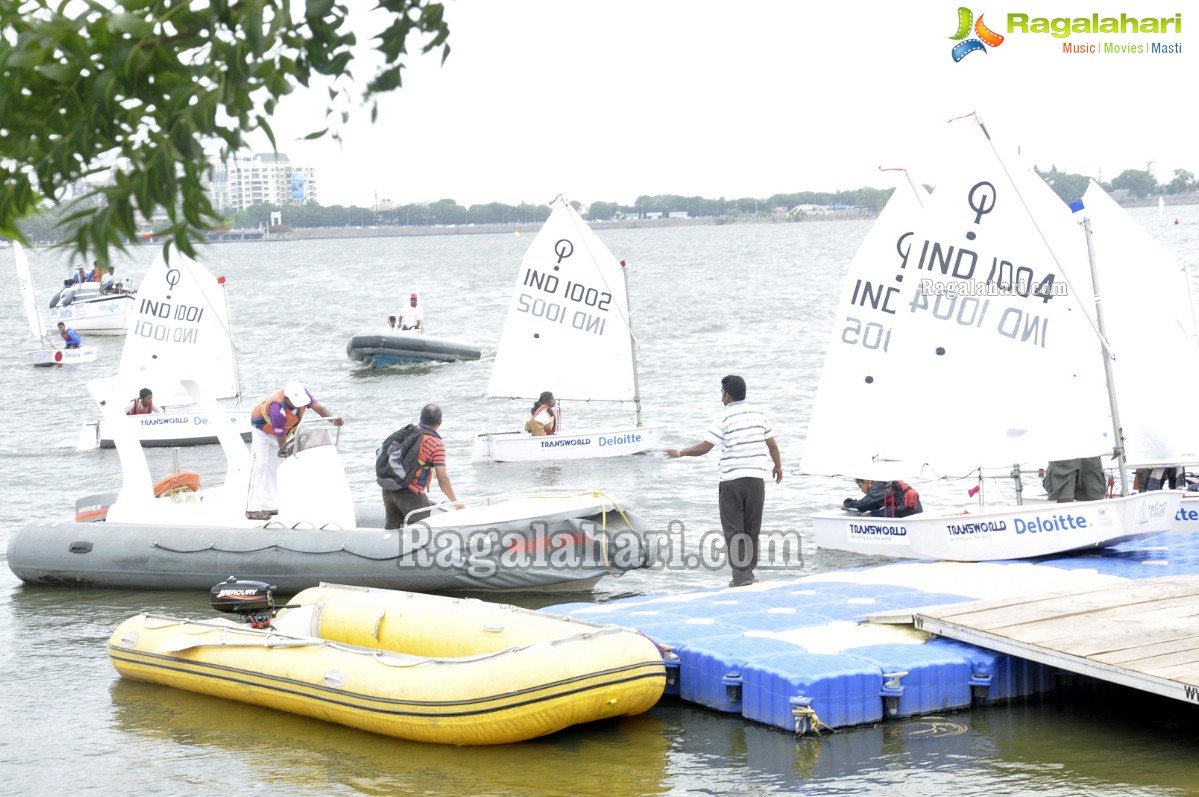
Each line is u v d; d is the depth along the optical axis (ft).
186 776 28.96
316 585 45.16
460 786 27.86
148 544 46.91
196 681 34.83
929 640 33.58
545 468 74.02
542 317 83.56
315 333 191.21
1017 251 48.32
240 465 49.78
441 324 201.77
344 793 27.66
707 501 62.64
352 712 31.42
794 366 121.39
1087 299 50.24
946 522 45.98
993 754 28.94
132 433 50.93
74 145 10.70
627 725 31.55
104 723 32.89
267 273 440.04
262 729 32.19
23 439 92.43
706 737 30.53
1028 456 48.65
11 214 11.24
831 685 30.48
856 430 54.44
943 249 49.85
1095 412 47.39
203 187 10.94
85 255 10.72
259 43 10.43
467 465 76.43
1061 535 44.73
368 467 75.61
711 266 362.12
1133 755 28.71
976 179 48.83
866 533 49.16
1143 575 41.04
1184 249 266.36
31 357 146.92
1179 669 28.60
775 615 36.22
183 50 10.84
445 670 30.63
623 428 77.46
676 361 130.00
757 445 42.37
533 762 29.22
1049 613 33.88
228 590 36.83
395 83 11.93
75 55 10.57
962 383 49.85
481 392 112.27
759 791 27.14
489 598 45.01
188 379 50.34
